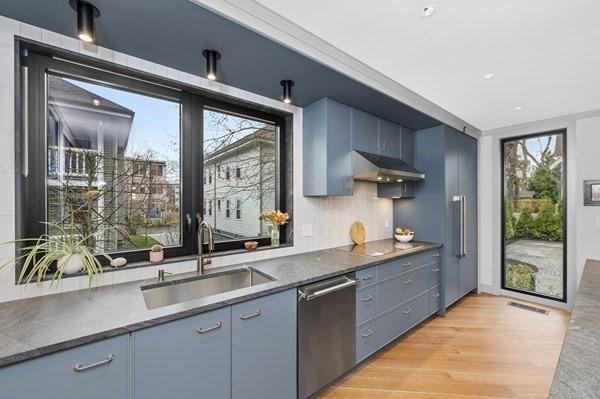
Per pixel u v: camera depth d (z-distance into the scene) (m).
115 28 1.41
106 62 1.61
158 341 1.19
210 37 1.51
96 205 1.69
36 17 1.33
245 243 2.29
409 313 2.72
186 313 1.26
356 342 2.14
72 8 1.26
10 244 1.33
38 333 1.03
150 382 1.17
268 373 1.58
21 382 0.92
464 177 3.65
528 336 2.73
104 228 1.71
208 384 1.34
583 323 1.19
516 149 3.81
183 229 2.00
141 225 1.85
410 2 1.46
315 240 2.74
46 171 1.50
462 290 3.58
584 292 1.68
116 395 1.09
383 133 2.99
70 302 1.33
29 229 1.44
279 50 1.65
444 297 3.21
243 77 1.99
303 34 1.69
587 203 3.14
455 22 1.62
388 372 2.19
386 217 3.64
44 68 1.49
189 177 2.03
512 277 3.84
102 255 1.68
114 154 1.75
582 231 3.18
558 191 3.46
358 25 1.65
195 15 1.33
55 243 1.46
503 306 3.50
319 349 1.86
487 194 3.98
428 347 2.55
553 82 2.42
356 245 3.08
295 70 1.89
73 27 1.41
